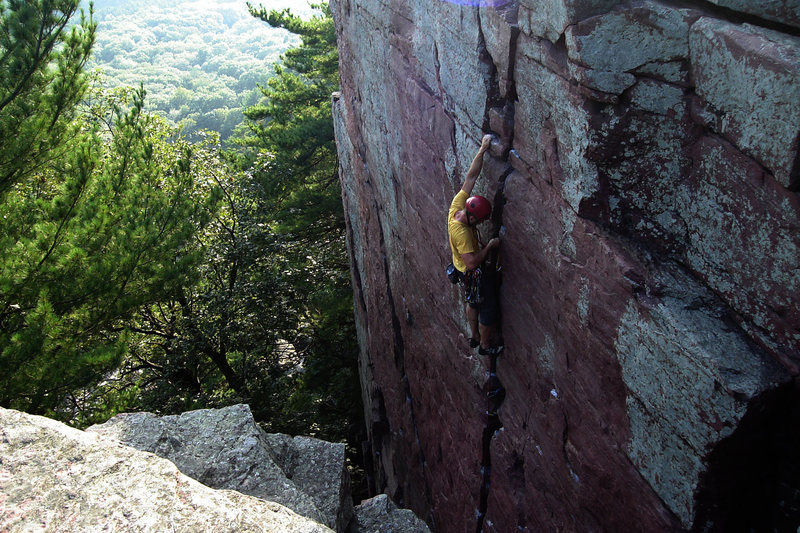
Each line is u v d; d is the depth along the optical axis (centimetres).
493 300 636
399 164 937
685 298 414
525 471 657
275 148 2186
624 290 442
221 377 1833
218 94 9738
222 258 1683
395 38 849
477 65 587
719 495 409
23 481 374
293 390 1728
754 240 376
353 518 690
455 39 632
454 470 880
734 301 398
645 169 439
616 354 462
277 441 687
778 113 339
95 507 362
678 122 416
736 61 362
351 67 1244
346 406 1812
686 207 426
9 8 859
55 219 874
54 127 945
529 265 576
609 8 412
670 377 411
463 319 770
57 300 829
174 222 1009
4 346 775
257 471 584
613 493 500
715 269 409
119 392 1057
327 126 1972
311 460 680
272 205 1947
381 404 1416
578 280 496
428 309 909
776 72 336
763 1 350
